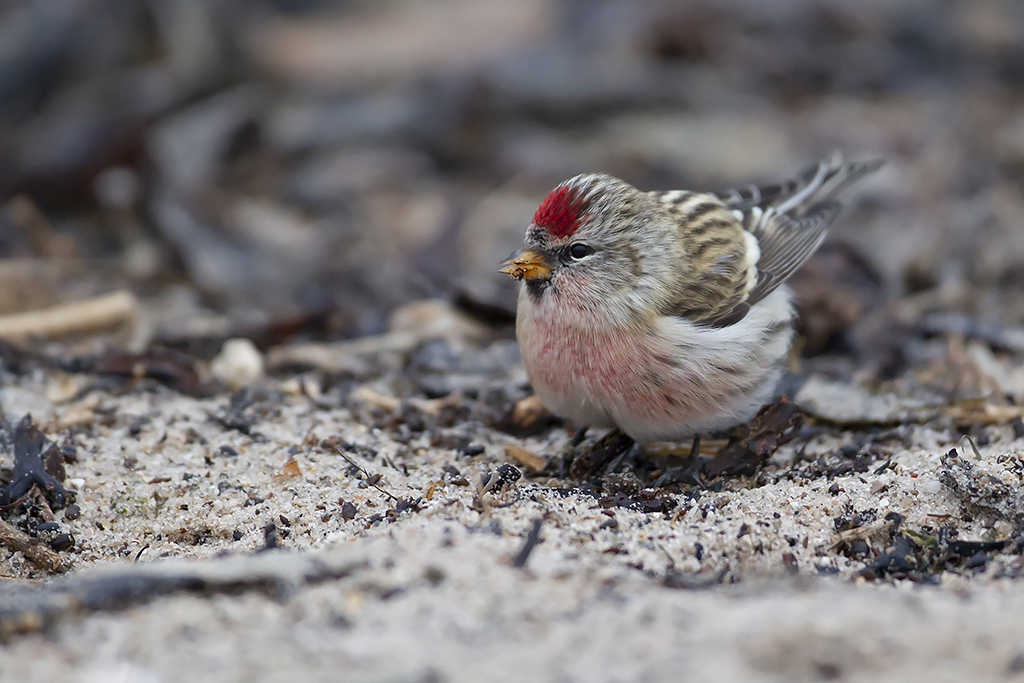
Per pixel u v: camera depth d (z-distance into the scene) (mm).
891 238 14680
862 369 11211
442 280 13969
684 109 18672
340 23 22125
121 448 8875
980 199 15711
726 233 9031
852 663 5023
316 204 16641
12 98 17672
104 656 5332
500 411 9750
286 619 5613
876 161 10836
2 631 5602
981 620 5422
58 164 16359
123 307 11906
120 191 15430
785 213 10039
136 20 18234
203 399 10141
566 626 5465
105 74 18047
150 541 7730
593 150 17859
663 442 9000
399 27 21891
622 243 8203
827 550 7082
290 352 11484
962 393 10078
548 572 6164
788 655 5070
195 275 14211
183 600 5844
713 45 19859
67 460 8562
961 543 7016
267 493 8141
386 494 8008
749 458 8523
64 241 15133
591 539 6910
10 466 8359
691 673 4980
